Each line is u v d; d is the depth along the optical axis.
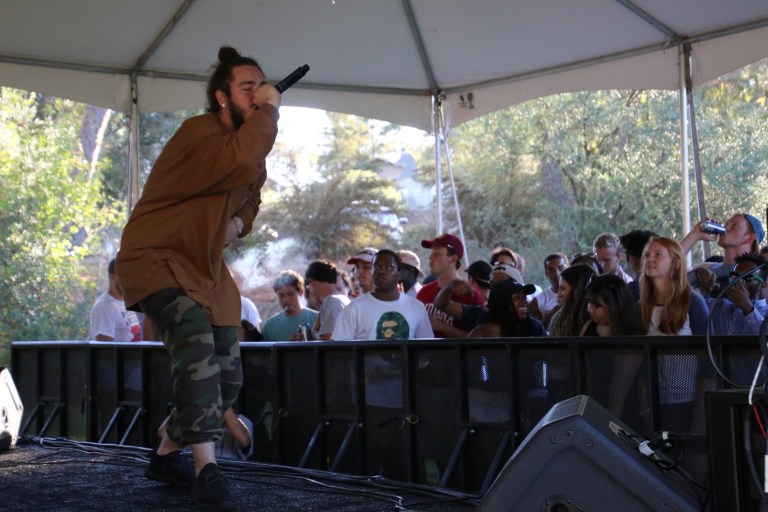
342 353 4.16
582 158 14.65
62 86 6.44
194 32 6.19
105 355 5.43
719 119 13.16
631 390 3.22
